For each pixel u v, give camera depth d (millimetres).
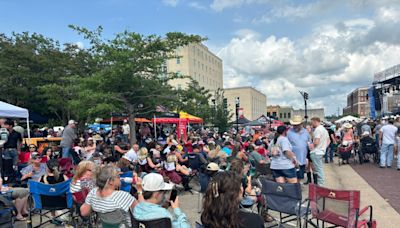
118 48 13812
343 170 11961
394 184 9039
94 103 13438
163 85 15609
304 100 21438
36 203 5758
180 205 7703
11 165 9500
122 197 4082
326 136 7980
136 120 18922
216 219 2521
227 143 12695
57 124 29250
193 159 10523
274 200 5188
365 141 13281
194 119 20875
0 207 5188
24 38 25516
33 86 24750
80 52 26156
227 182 2574
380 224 5812
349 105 122938
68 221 5953
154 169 8922
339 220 4375
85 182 5539
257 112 102562
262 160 8289
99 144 12742
